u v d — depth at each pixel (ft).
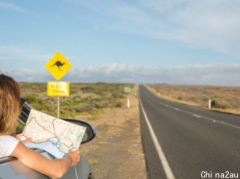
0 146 5.42
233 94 303.89
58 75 32.30
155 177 20.30
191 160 25.16
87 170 9.69
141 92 354.13
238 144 32.89
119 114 77.51
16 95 5.83
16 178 5.04
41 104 74.95
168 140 35.78
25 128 7.51
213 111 96.07
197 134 40.83
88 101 108.78
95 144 33.68
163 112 85.46
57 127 7.53
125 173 21.49
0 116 5.52
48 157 6.66
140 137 38.78
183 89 475.72
